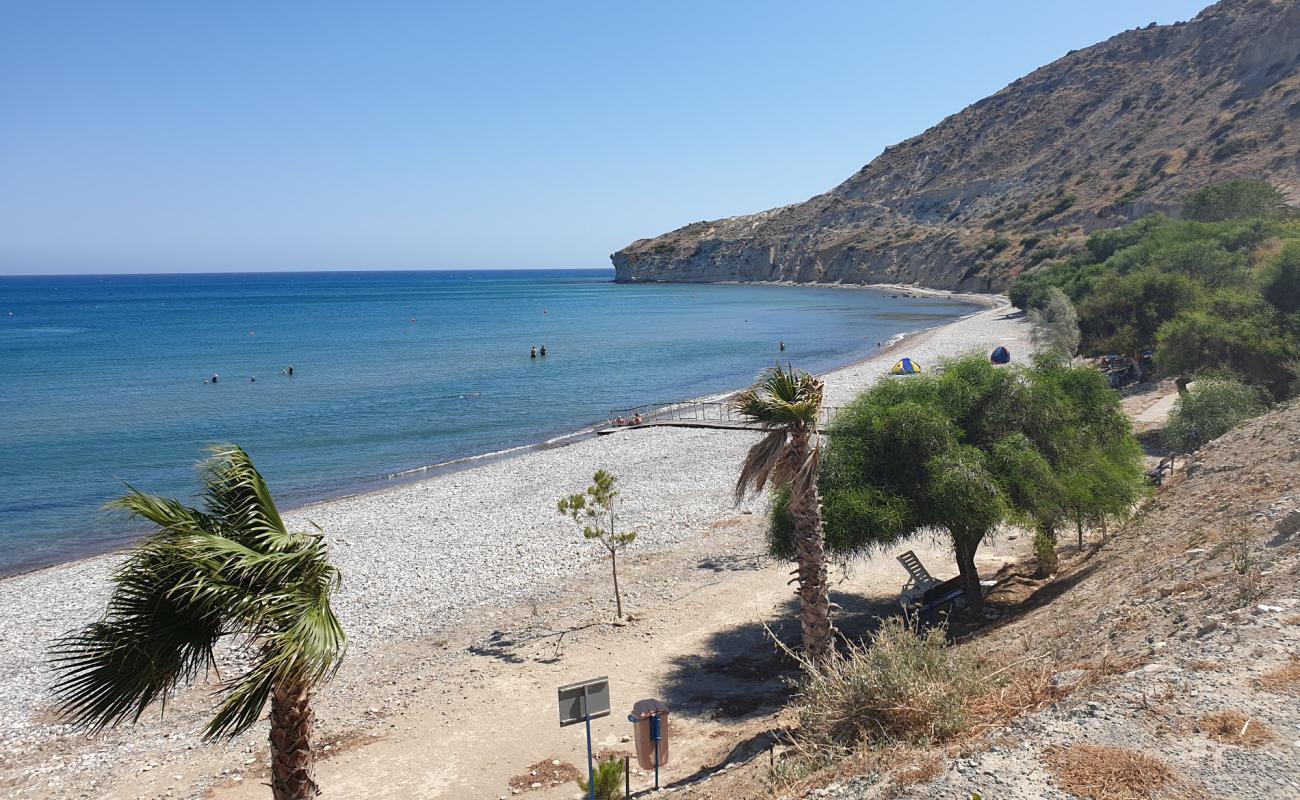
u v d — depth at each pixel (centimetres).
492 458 4216
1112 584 1368
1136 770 633
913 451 1730
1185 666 795
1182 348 3022
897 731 880
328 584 852
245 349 9331
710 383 6550
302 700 807
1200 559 1208
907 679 910
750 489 3145
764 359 7862
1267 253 5150
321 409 5616
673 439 4262
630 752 1394
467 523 2959
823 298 16700
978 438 1834
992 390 1873
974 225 17088
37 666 1892
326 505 3322
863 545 1655
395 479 3853
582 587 2258
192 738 1555
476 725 1529
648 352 8625
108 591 2381
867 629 1831
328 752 1462
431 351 9031
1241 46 14288
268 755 1477
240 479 823
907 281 17950
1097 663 923
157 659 740
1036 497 1684
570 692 1136
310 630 759
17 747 1550
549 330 11381
